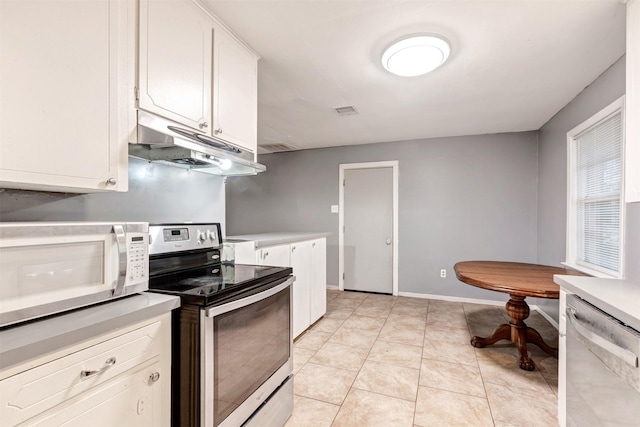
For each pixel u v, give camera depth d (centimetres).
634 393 101
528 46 202
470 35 190
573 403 147
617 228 238
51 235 91
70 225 96
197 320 120
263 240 244
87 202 146
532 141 400
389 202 468
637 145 148
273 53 211
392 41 196
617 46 203
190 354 121
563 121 318
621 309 110
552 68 233
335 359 256
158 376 113
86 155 112
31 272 88
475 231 425
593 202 273
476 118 352
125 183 127
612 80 229
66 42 106
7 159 91
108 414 96
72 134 108
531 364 237
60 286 94
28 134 96
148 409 109
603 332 119
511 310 257
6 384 72
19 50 93
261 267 191
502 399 200
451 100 297
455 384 218
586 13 169
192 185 205
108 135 120
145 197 174
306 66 229
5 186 110
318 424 176
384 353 267
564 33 188
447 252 437
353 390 211
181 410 122
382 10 167
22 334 81
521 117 349
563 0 158
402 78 249
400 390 211
